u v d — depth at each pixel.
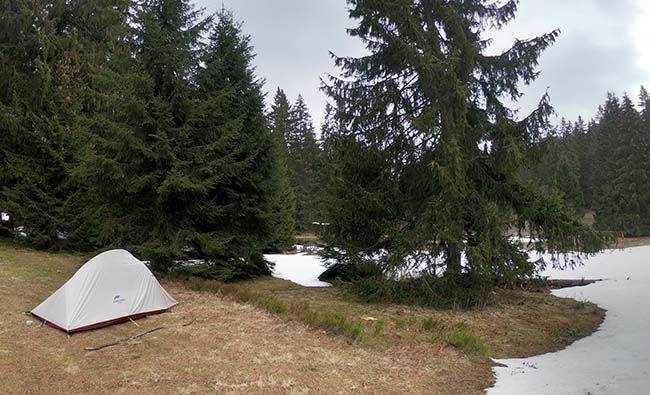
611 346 7.11
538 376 5.79
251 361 5.77
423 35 9.07
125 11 14.52
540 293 11.65
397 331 7.74
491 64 9.49
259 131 13.02
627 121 30.50
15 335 6.11
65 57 13.34
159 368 5.38
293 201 27.62
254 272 13.60
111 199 10.88
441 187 9.40
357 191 9.82
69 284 6.88
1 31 12.97
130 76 9.89
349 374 5.59
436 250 9.41
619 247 22.36
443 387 5.42
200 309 8.22
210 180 10.34
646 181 29.19
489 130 9.49
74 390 4.68
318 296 10.57
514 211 9.77
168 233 10.82
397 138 9.91
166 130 10.31
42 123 12.79
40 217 13.18
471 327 8.13
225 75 12.91
